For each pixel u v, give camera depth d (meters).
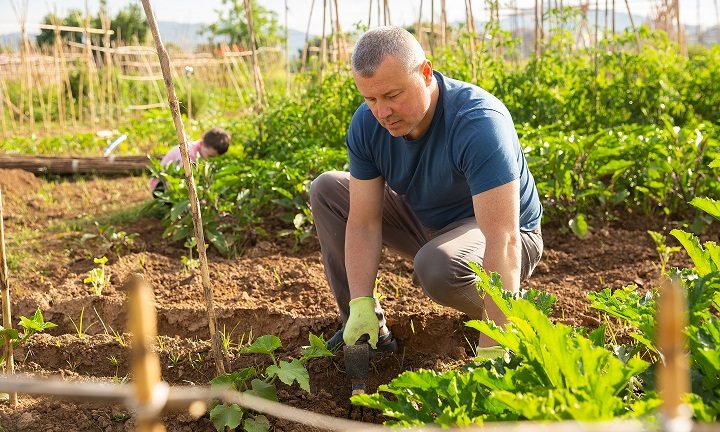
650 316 2.36
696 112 8.08
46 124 14.62
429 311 3.80
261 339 3.16
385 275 4.61
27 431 3.02
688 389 2.13
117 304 4.17
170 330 4.00
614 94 7.77
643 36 8.18
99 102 16.72
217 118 13.31
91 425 3.07
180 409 3.11
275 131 7.89
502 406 2.16
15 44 18.14
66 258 5.25
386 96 2.75
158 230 5.85
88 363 3.61
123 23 30.42
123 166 8.27
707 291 2.30
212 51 23.98
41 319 3.47
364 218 3.27
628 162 5.36
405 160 3.14
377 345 3.46
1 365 3.34
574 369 2.00
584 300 4.14
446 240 3.07
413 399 2.33
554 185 5.39
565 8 8.27
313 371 3.41
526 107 7.73
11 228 6.16
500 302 2.39
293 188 5.90
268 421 3.03
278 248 5.34
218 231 5.35
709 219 5.17
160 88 18.53
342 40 9.23
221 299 4.32
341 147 7.29
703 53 10.37
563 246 5.09
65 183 7.86
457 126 2.88
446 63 8.16
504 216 2.79
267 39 21.09
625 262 4.77
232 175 5.93
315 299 4.27
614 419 1.88
